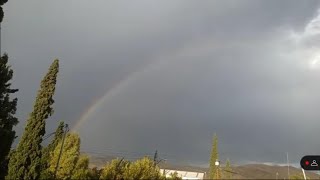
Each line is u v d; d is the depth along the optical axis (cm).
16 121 2764
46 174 3638
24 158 3431
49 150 4947
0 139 2569
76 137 4391
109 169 5131
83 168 4319
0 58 2652
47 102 3697
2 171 3366
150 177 5844
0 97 2652
